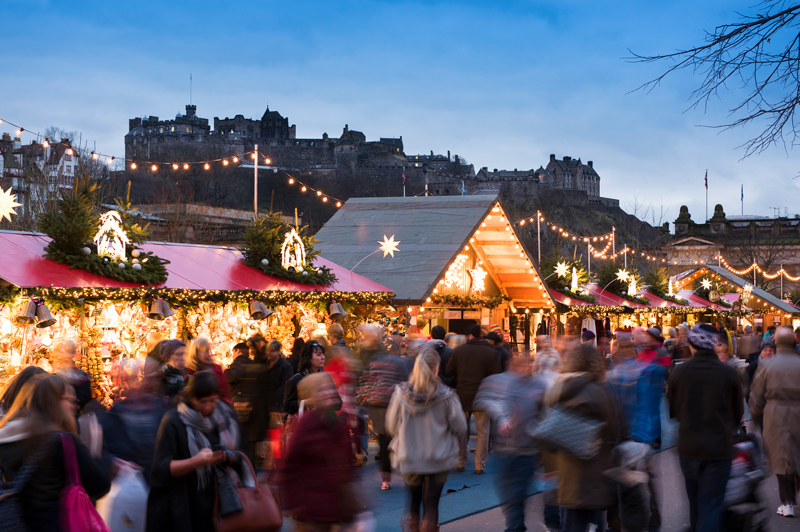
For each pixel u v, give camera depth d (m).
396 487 9.89
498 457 7.57
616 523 7.23
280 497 5.92
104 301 12.65
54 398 4.88
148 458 6.13
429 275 19.67
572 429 5.87
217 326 15.03
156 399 6.45
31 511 4.61
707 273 44.16
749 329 19.50
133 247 13.59
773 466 8.47
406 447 7.04
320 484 5.57
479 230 23.11
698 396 6.98
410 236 21.39
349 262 20.62
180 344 7.93
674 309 34.84
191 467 5.13
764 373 8.62
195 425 5.30
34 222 27.78
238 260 16.66
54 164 31.59
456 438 7.16
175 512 5.14
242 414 9.30
